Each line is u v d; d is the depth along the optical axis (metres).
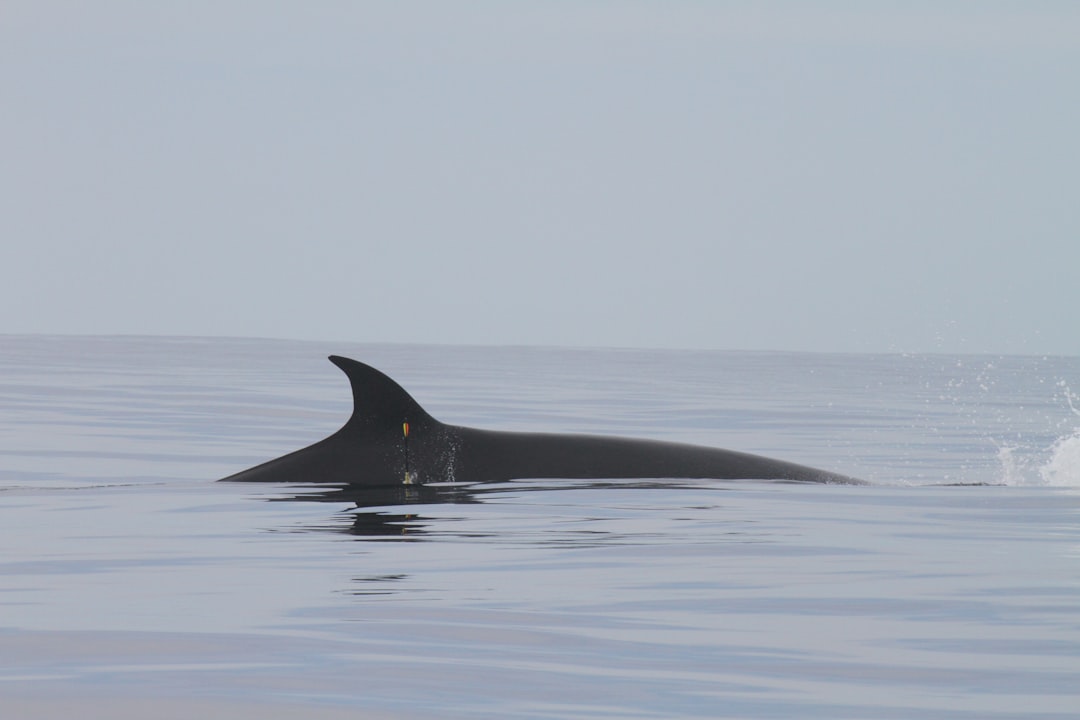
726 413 125.94
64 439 85.56
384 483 51.44
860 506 48.56
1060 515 47.09
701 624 28.70
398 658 25.58
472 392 156.00
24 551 38.44
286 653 25.88
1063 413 145.00
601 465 53.41
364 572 34.78
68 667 24.77
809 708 22.52
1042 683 24.09
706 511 46.09
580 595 31.75
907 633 27.95
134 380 162.00
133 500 49.66
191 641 26.86
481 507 46.09
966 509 48.47
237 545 39.22
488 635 27.53
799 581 33.72
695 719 21.86
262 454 77.56
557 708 22.39
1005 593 32.31
